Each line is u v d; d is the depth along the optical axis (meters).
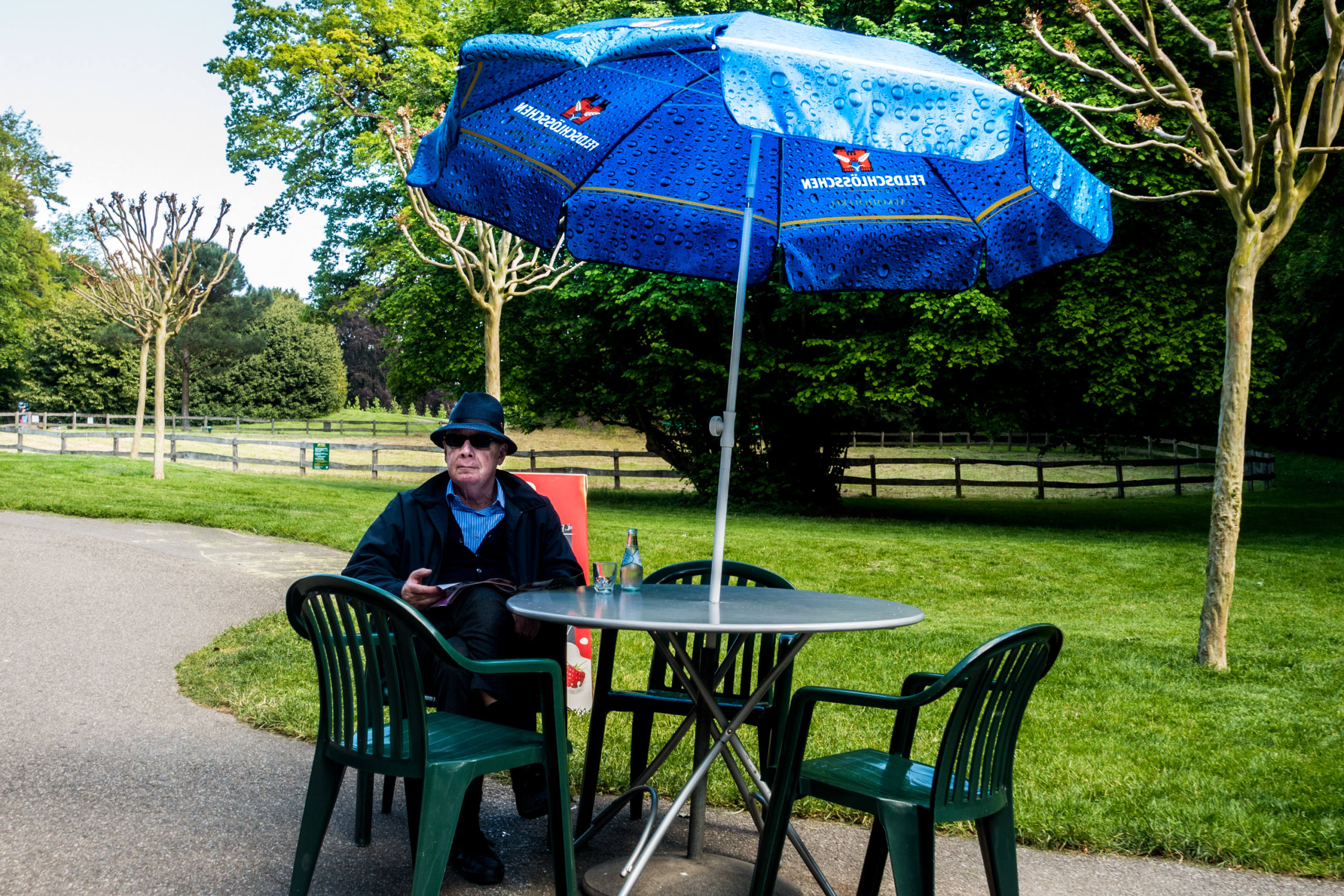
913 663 7.04
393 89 20.69
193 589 8.95
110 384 65.19
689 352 19.22
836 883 3.51
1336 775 4.68
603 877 3.47
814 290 4.52
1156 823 3.99
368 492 20.06
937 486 30.53
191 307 19.95
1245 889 3.49
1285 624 9.12
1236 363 7.09
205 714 5.27
